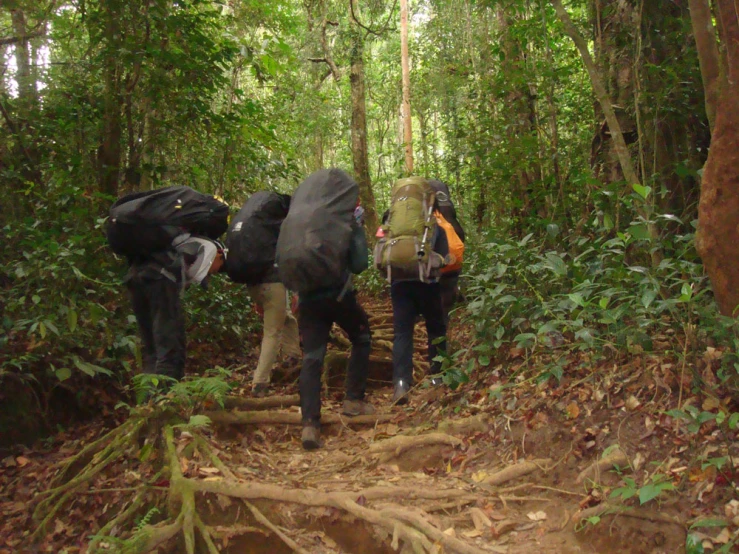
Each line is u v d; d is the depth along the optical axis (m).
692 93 5.44
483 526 2.91
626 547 2.65
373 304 9.38
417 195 4.70
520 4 6.95
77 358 4.39
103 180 6.59
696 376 3.19
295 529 3.06
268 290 4.95
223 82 7.00
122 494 3.46
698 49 3.54
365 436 4.23
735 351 3.11
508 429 3.59
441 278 5.33
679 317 3.43
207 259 4.20
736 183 3.08
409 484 3.33
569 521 2.84
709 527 2.54
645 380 3.38
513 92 7.51
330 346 6.70
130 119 6.70
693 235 3.80
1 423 4.12
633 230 3.65
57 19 6.90
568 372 3.80
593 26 6.50
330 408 5.08
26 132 6.35
